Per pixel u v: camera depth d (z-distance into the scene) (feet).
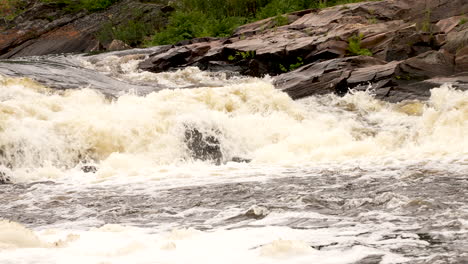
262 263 17.72
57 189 50.03
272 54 119.96
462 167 47.42
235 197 38.86
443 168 47.11
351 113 86.94
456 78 93.71
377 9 135.23
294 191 39.78
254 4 185.78
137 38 201.87
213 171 54.95
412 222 25.71
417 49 112.57
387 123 82.28
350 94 94.07
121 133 69.62
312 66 107.86
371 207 30.76
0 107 69.10
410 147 71.41
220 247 20.34
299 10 164.04
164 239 23.02
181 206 36.70
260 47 124.57
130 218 33.40
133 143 69.72
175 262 18.02
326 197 35.78
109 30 207.00
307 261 17.87
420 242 21.07
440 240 21.30
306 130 77.05
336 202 33.17
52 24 221.46
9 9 239.50
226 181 47.42
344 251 19.63
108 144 68.64
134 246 20.10
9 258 18.12
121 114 72.02
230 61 127.54
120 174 57.16
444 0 132.16
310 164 56.90
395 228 24.35
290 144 70.74
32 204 42.47
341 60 105.91
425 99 87.86
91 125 68.69
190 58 133.18
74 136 67.62
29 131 65.31
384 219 26.91
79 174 60.80
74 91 82.23
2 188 53.36
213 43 138.41
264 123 76.79
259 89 84.38
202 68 129.70
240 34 144.25
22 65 109.50
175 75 124.26
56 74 104.17
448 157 54.80
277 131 75.92
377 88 93.25
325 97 94.17
